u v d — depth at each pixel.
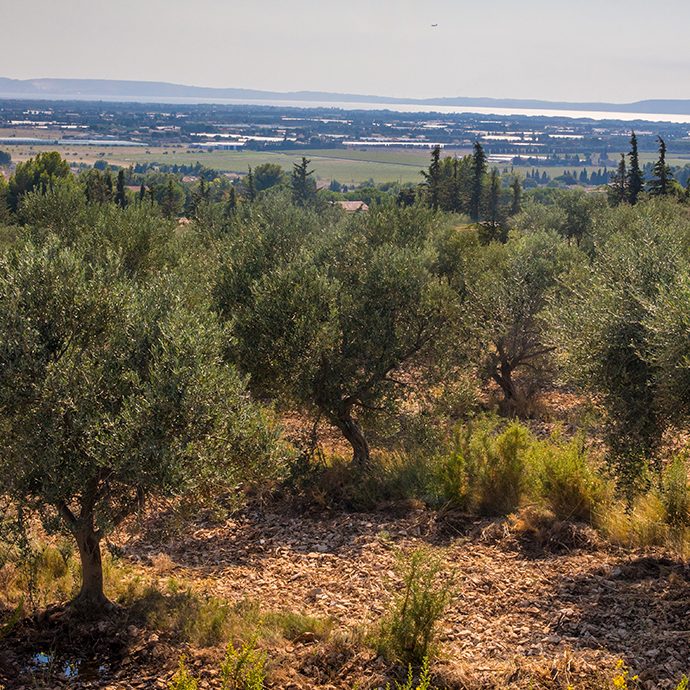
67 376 8.91
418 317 17.28
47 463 8.63
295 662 8.65
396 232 29.05
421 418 17.52
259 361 15.95
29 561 10.04
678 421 10.56
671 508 12.49
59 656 8.85
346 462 17.38
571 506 13.50
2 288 9.16
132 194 110.88
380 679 8.25
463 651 9.05
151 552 13.30
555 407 23.27
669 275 11.59
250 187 135.62
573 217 60.06
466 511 14.44
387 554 12.76
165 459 8.59
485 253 27.64
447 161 104.12
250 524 14.85
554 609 10.12
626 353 10.87
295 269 16.45
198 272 23.53
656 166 68.75
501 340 23.48
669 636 8.90
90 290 9.59
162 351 9.55
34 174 106.38
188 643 9.12
